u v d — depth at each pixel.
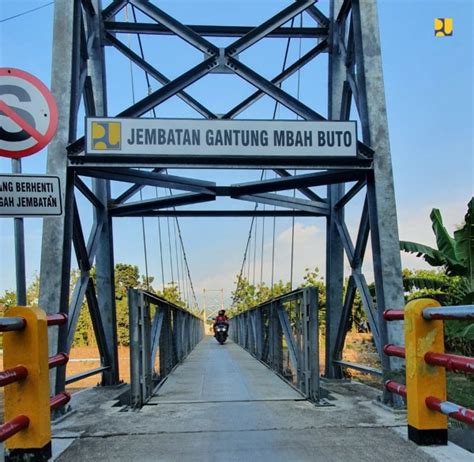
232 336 22.88
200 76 5.18
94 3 6.12
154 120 4.35
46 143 3.28
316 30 6.32
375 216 4.50
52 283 4.13
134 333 4.50
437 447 2.94
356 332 16.50
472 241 8.19
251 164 4.48
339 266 6.32
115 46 6.43
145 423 3.74
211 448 3.06
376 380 6.21
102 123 4.29
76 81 4.59
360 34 4.72
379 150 4.52
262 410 4.16
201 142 4.37
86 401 4.80
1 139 3.20
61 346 4.12
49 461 2.76
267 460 2.81
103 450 3.04
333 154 4.44
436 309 2.82
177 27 5.34
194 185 5.41
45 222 4.21
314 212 6.33
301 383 5.09
